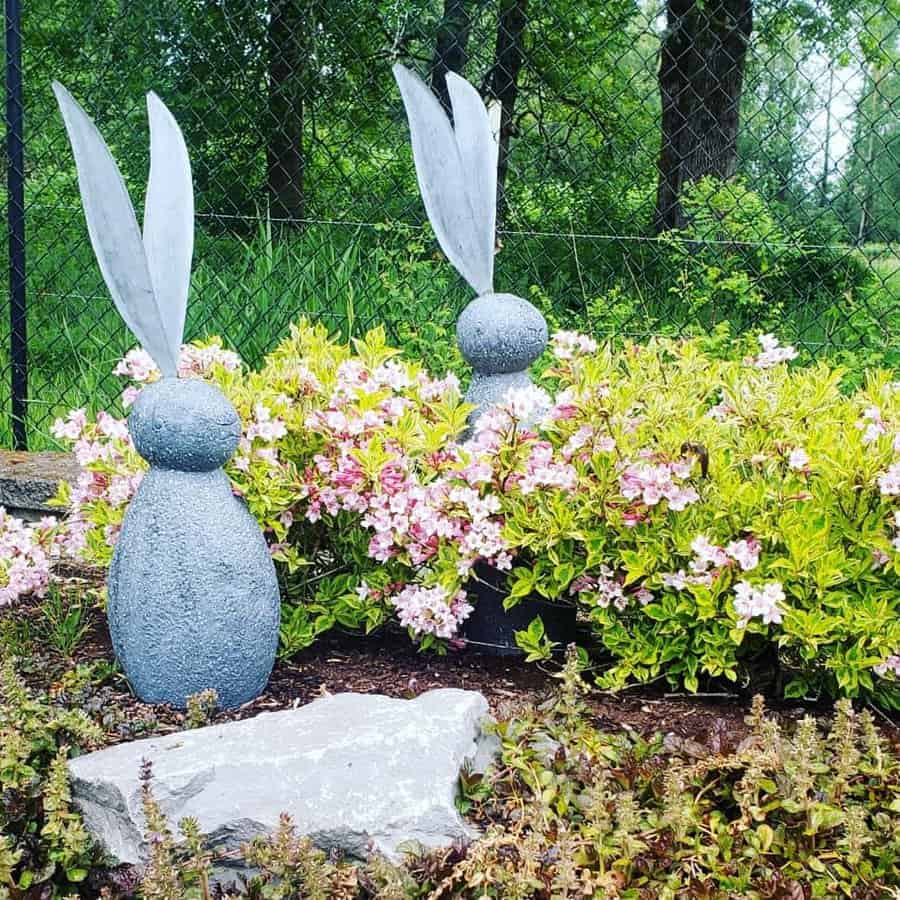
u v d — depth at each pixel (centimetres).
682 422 302
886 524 287
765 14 754
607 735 264
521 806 239
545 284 718
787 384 323
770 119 668
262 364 588
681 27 687
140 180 760
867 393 321
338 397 327
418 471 328
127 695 298
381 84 771
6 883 233
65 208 711
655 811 241
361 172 754
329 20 757
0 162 712
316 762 240
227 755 242
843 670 280
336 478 310
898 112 609
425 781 238
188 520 280
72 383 593
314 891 210
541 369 563
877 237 653
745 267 663
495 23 741
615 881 219
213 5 756
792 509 288
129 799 231
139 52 778
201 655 282
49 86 752
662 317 652
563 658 328
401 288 621
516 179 752
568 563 302
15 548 335
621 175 766
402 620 308
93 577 400
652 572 297
